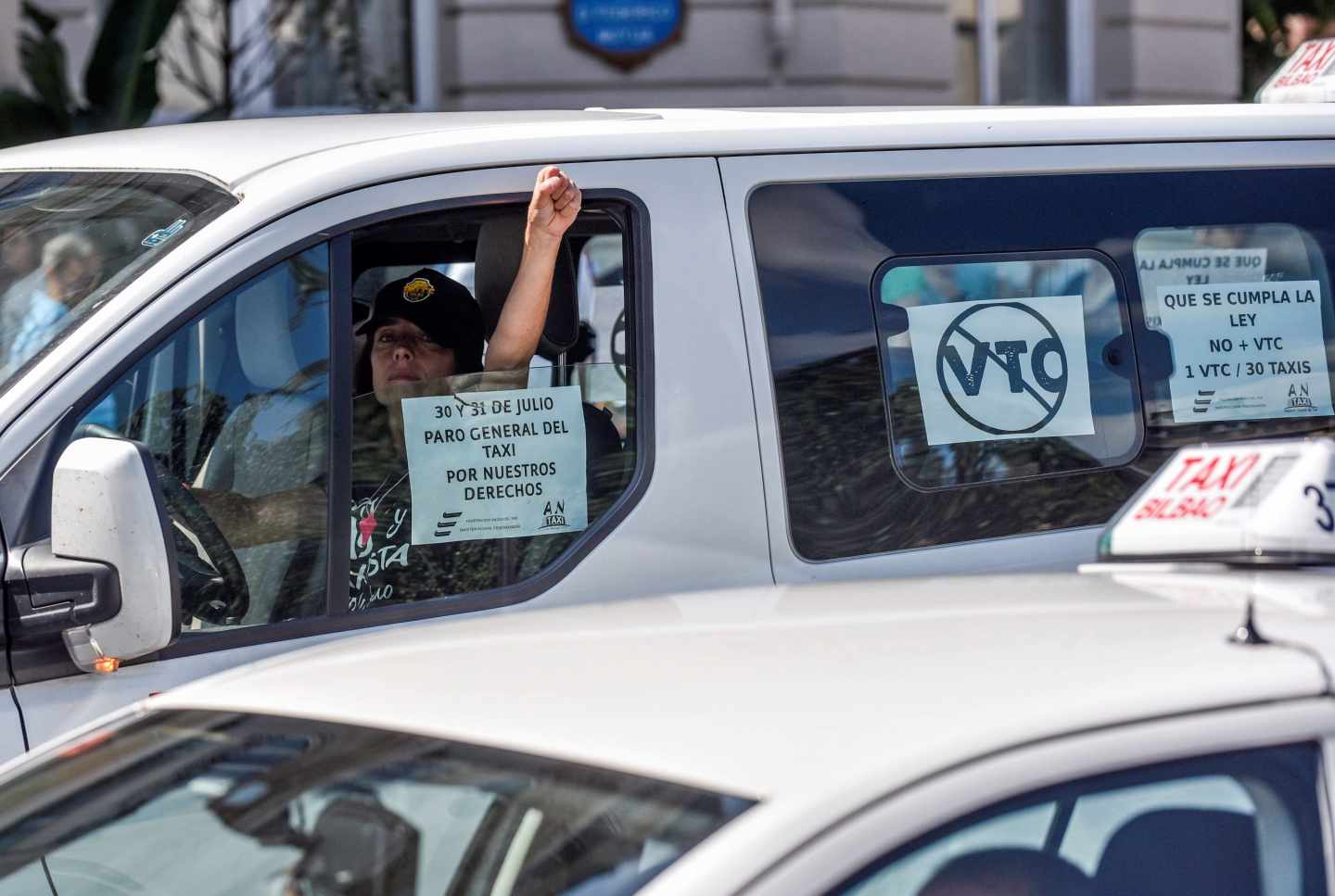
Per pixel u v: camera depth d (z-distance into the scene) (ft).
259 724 14.52
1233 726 12.63
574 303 24.88
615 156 23.45
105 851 14.16
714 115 25.49
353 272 25.62
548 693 13.47
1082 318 25.49
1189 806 12.38
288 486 21.44
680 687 13.21
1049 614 14.75
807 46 75.41
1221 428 26.18
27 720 19.31
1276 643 13.53
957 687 12.73
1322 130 27.66
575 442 23.15
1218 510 15.66
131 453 18.58
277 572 21.26
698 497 22.98
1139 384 25.70
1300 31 99.45
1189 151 26.63
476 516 22.61
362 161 22.24
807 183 24.22
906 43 77.71
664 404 22.98
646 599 17.38
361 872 12.88
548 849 11.89
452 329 23.73
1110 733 12.27
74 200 23.70
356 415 22.26
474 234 24.80
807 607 15.74
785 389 23.61
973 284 24.90
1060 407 25.16
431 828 12.61
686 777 11.78
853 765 11.59
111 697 19.85
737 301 23.49
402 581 22.17
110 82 60.85
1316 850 12.60
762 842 11.00
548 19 73.67
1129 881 12.04
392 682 14.46
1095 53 84.02
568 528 22.91
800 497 23.49
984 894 11.48
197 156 23.71
